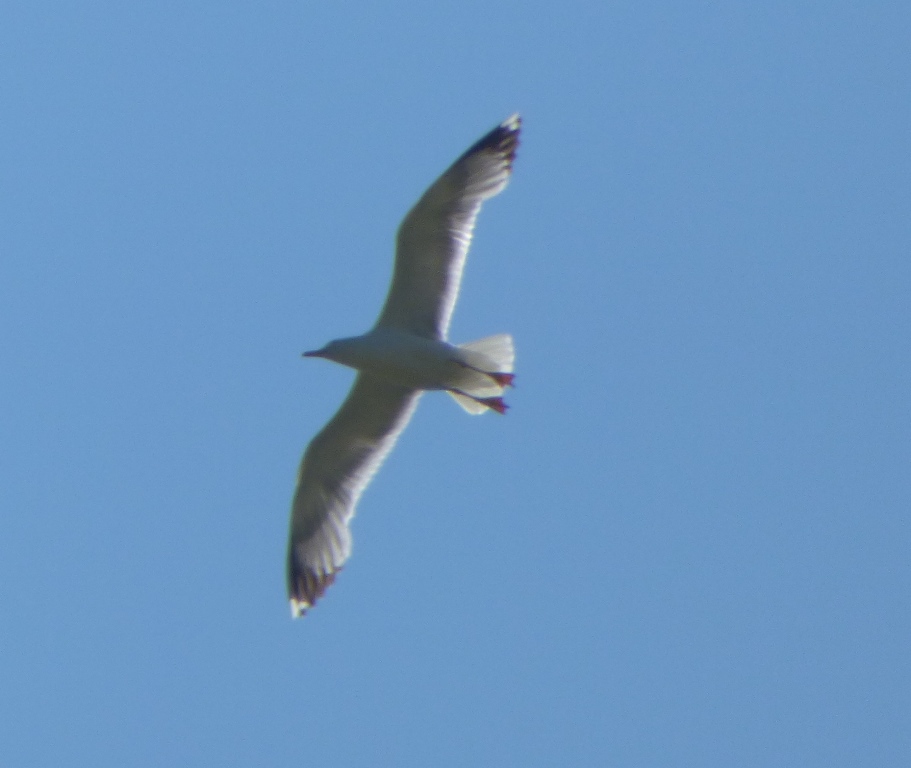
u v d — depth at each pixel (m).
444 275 16.44
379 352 16.11
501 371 16.20
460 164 16.39
